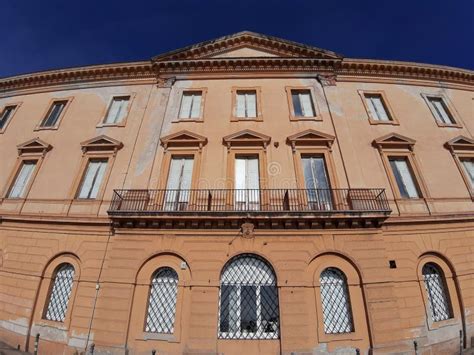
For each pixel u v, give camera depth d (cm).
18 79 1661
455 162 1291
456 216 1126
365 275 973
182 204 1134
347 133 1297
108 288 989
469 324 1013
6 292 1120
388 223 1080
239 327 934
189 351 888
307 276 977
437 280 1076
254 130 1304
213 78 1508
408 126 1377
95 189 1253
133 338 926
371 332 905
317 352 885
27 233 1184
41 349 992
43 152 1364
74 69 1591
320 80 1477
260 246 1008
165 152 1256
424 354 932
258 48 1622
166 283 1012
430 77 1583
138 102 1468
